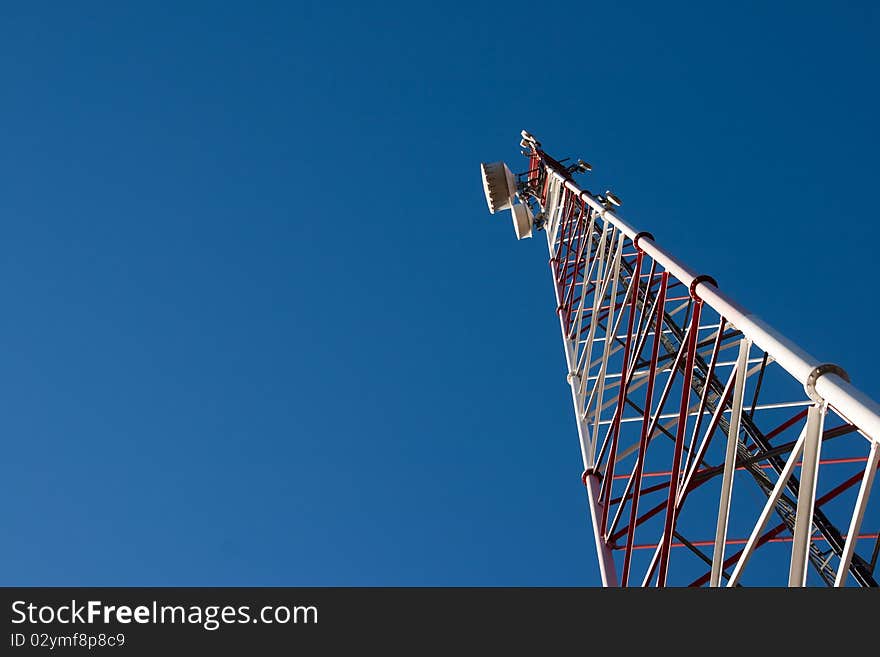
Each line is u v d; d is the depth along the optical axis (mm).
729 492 10102
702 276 13594
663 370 19188
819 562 12898
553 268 30484
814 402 8734
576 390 22469
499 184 38625
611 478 16609
